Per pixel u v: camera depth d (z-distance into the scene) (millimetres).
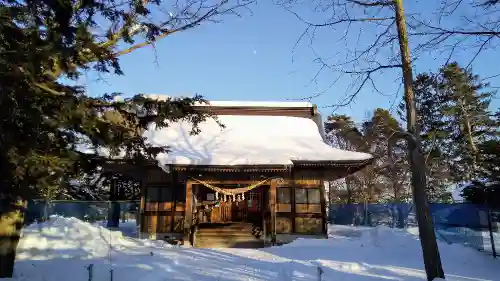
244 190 18891
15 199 7902
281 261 12688
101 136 7809
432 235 8773
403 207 27094
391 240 16938
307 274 10195
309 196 20484
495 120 27516
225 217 24141
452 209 16578
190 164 18125
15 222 8312
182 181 20484
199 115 9836
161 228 20016
